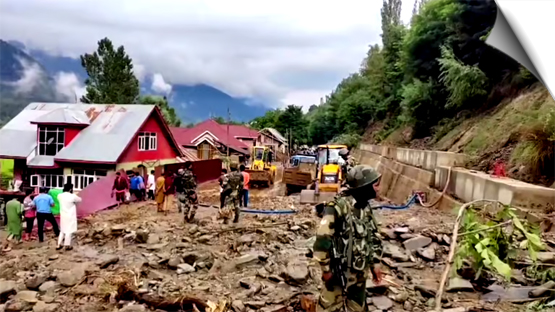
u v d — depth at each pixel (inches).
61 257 432.1
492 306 266.1
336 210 193.3
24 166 1289.4
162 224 615.2
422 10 1300.4
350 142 2085.4
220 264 373.7
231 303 278.1
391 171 1094.4
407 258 369.7
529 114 675.4
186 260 388.2
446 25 1136.8
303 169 1385.3
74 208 492.7
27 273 380.2
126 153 1238.3
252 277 337.7
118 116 1323.8
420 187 828.0
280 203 896.3
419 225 496.1
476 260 287.0
